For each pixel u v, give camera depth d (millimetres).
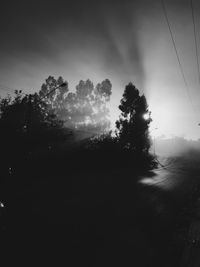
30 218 12273
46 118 38000
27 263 7711
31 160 29734
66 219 12797
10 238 9523
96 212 14812
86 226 12008
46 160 32750
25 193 18344
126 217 14445
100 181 28484
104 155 47031
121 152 53719
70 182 25812
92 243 9938
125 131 59094
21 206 14352
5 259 7809
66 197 18219
